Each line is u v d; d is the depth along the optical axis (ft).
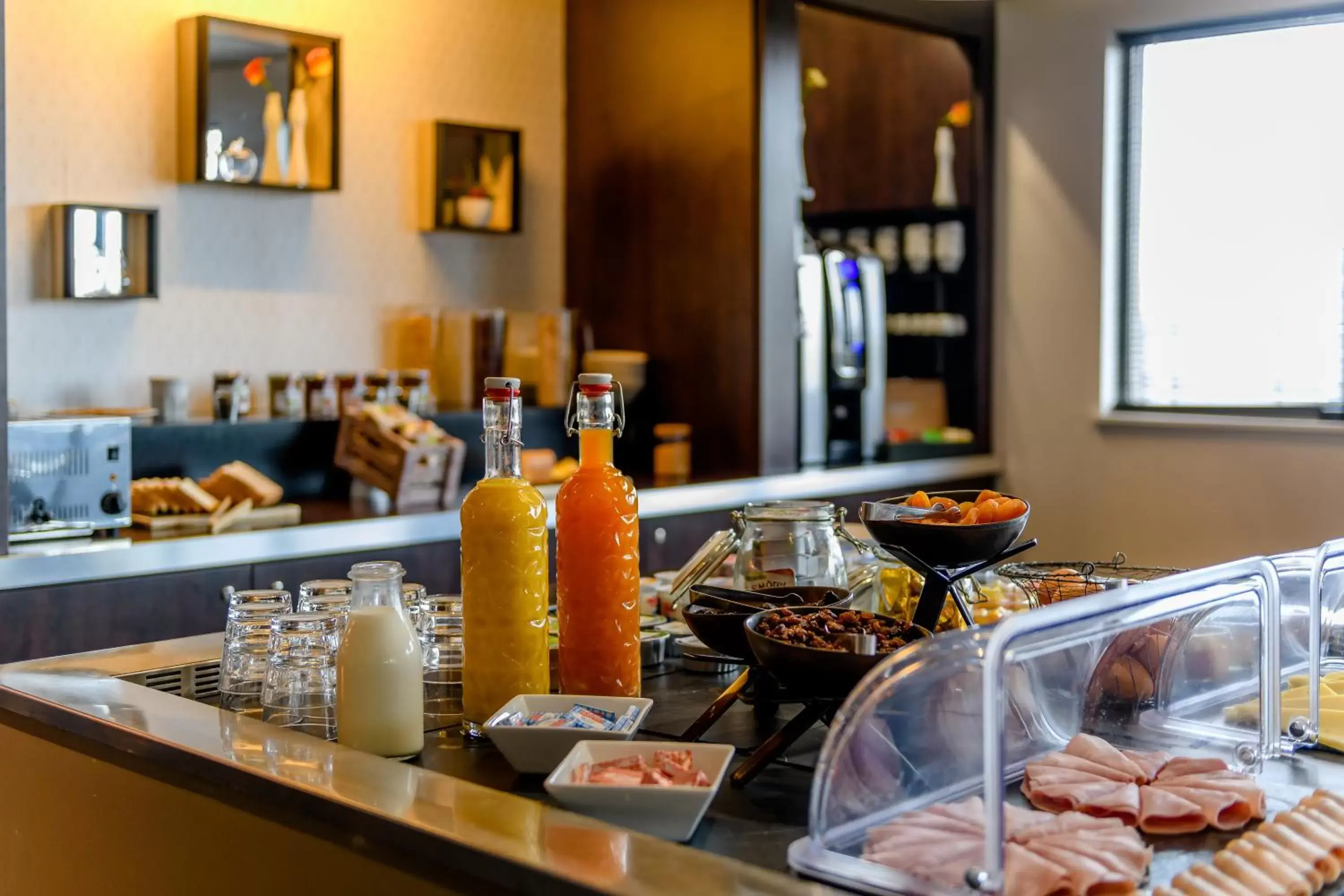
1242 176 16.58
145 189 12.80
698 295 15.75
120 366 12.71
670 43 15.78
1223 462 16.52
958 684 4.01
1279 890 3.68
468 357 15.06
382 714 4.91
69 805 5.61
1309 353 16.14
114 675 6.10
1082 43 17.35
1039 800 4.31
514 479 5.28
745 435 15.44
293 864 4.54
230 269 13.51
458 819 4.05
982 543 5.16
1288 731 5.18
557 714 4.96
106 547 10.03
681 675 6.28
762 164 15.14
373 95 14.67
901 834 3.81
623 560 5.39
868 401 17.12
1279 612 5.18
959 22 17.42
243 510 11.47
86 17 12.32
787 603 5.60
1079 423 17.66
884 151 18.75
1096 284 17.42
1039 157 17.79
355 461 13.01
